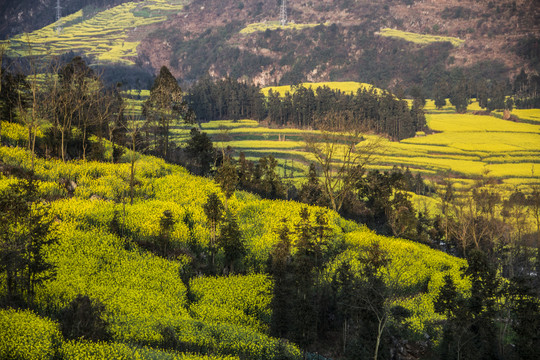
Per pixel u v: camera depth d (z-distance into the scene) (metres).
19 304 30.17
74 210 46.25
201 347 29.95
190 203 58.59
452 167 170.88
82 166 60.41
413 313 40.03
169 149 96.88
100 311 26.86
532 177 159.88
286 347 31.92
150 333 29.41
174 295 37.38
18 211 30.73
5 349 23.48
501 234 78.81
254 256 48.03
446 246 80.06
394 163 174.38
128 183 59.50
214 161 84.44
